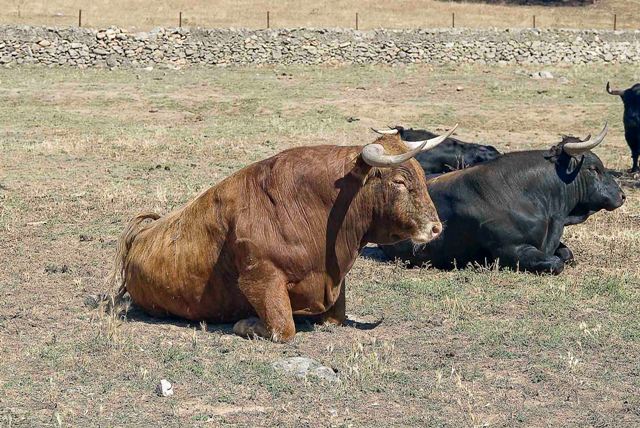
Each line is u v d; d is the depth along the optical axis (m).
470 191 14.53
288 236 10.94
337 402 9.23
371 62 44.81
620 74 43.22
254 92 37.78
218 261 11.29
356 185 10.93
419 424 8.75
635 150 25.69
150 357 10.34
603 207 14.92
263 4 62.16
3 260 14.63
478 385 9.78
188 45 43.94
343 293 11.68
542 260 14.27
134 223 12.22
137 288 11.88
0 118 32.41
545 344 11.08
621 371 10.29
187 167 24.20
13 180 21.95
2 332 11.15
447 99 37.34
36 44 43.16
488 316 12.23
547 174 14.64
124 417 8.77
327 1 63.75
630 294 13.28
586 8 68.56
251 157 26.00
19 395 9.25
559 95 38.12
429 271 14.68
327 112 34.47
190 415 8.86
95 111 34.47
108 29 43.62
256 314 11.54
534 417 8.98
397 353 10.70
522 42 45.97
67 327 11.42
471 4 66.38
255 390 9.46
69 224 17.27
